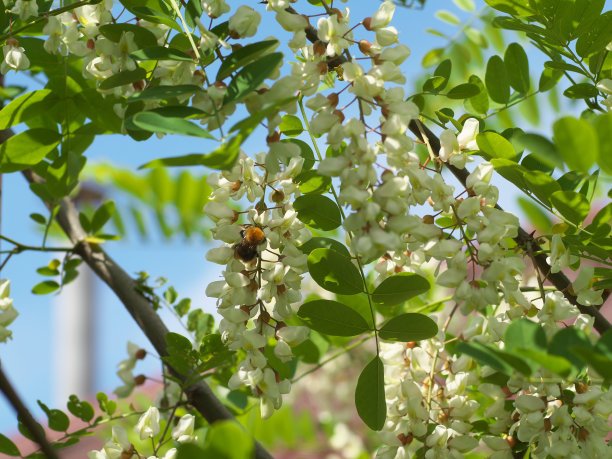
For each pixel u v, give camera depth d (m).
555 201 0.80
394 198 0.76
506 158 0.82
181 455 0.66
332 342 0.97
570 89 0.87
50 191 0.88
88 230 0.99
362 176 0.76
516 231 0.80
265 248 0.80
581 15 0.84
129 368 0.98
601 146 0.71
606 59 0.87
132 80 0.79
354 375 1.82
